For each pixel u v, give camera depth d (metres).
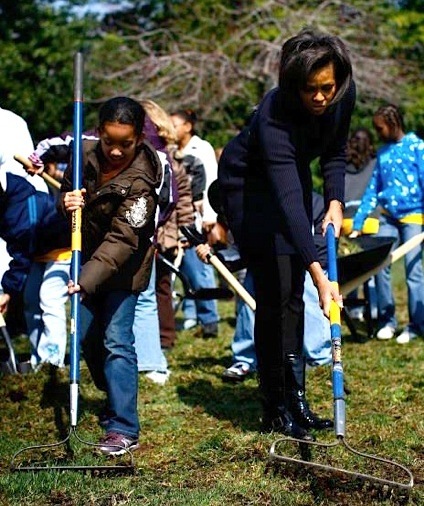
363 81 17.41
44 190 6.05
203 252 5.76
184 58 17.44
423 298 7.70
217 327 8.35
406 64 18.94
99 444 4.41
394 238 7.25
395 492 3.90
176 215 7.44
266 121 4.35
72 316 4.45
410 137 7.63
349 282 6.49
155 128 6.26
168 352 7.47
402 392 5.80
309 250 4.17
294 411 4.77
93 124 17.88
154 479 4.27
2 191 5.46
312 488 4.04
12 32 18.72
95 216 4.57
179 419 5.34
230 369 6.30
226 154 4.69
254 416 5.31
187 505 3.90
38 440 4.95
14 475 4.20
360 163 8.21
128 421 4.64
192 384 6.18
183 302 8.97
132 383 4.65
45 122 18.08
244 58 17.42
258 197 4.61
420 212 7.61
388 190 7.65
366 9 17.98
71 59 18.31
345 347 7.50
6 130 5.62
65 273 6.33
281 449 4.53
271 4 17.33
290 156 4.32
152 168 4.54
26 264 5.49
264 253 4.59
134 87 17.36
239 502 3.95
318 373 6.23
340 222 4.58
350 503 3.86
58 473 4.24
